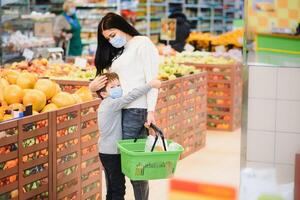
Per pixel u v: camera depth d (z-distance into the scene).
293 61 3.97
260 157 4.09
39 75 6.87
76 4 12.30
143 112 4.35
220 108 8.98
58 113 4.48
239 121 9.32
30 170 4.23
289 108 3.99
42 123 4.32
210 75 8.95
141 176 4.10
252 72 4.03
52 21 10.10
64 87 6.60
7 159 4.00
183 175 6.45
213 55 9.70
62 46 10.26
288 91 3.98
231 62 9.11
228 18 18.84
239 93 9.23
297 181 3.73
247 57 4.04
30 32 9.81
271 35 4.00
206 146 7.97
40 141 4.31
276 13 3.98
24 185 4.19
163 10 15.63
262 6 3.99
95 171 5.08
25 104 4.52
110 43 4.40
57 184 4.54
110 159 4.36
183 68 7.57
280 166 4.06
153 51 4.36
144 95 4.35
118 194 4.45
